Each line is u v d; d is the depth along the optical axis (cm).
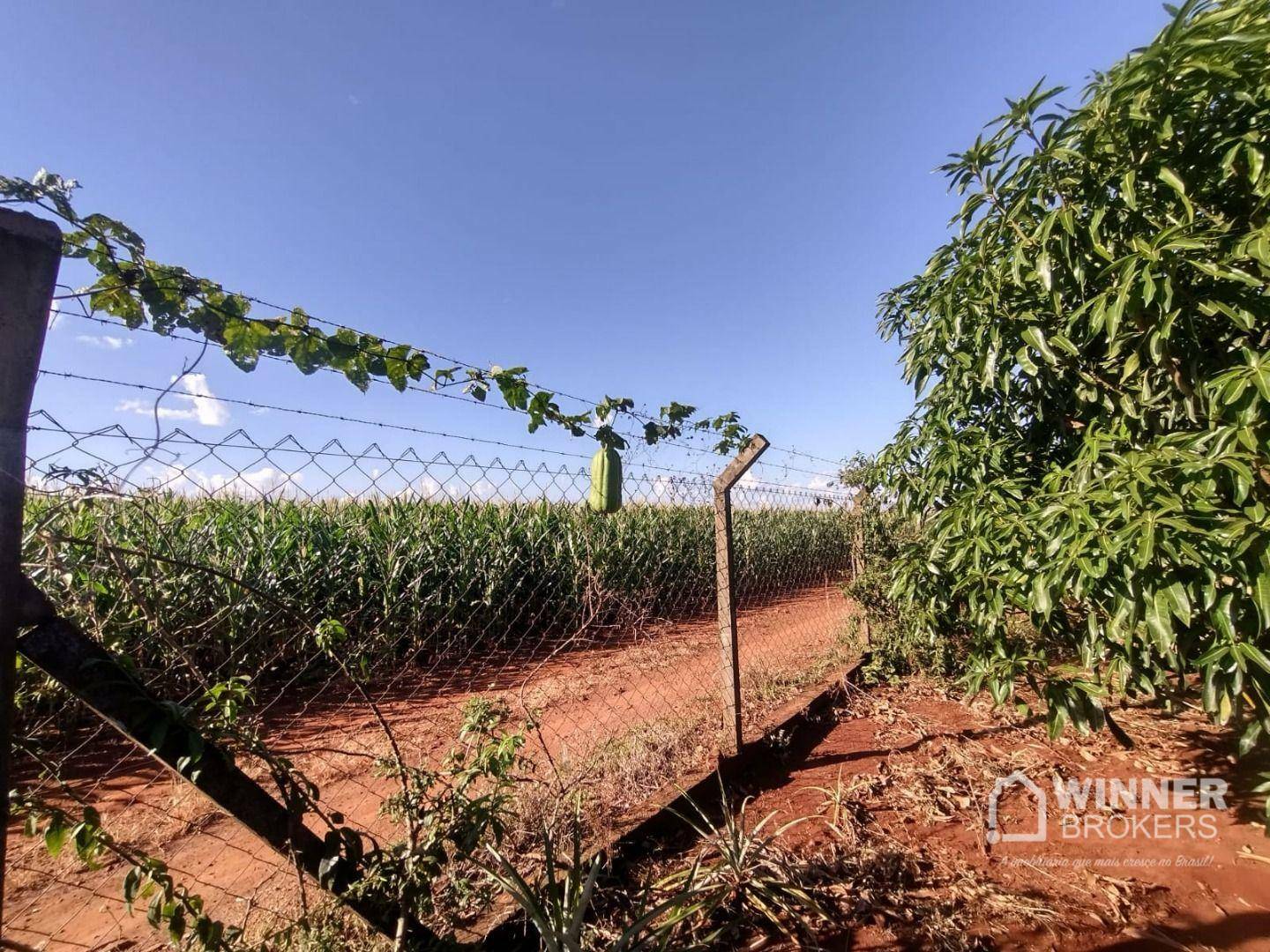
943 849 253
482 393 238
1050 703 268
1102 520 205
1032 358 256
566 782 277
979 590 279
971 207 245
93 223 139
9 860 233
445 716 412
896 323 343
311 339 189
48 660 118
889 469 359
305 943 161
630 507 764
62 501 131
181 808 278
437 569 568
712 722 362
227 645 430
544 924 179
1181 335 216
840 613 773
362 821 268
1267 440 176
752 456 310
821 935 204
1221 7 190
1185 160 202
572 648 602
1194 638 218
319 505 511
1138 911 214
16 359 110
